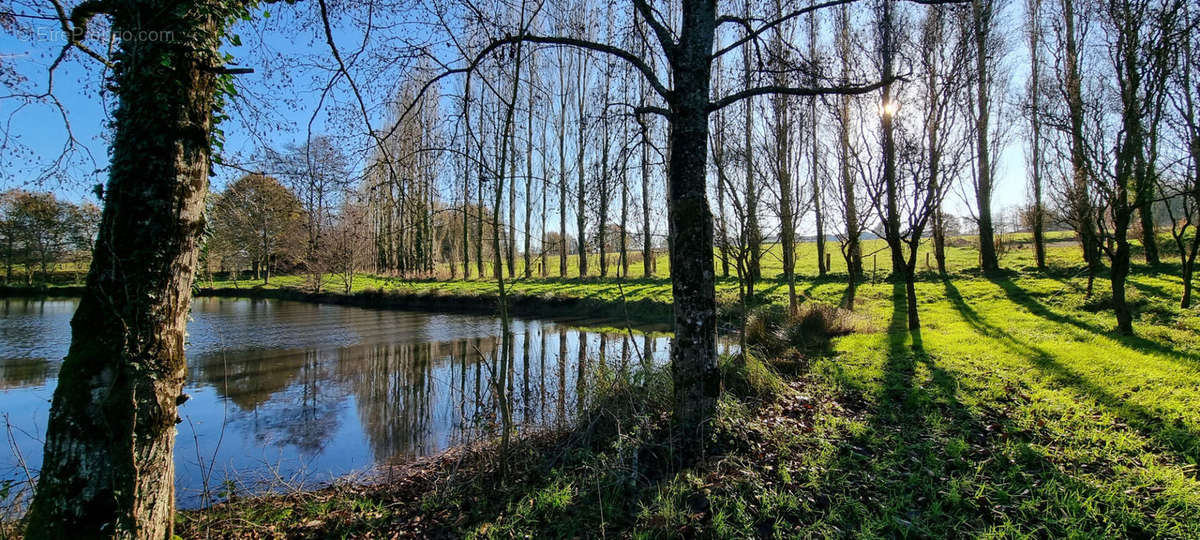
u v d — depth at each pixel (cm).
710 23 420
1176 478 330
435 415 755
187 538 367
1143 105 740
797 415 507
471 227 2998
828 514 324
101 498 236
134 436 242
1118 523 296
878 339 920
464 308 2144
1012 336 855
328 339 1455
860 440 430
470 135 403
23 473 550
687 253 422
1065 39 1116
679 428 430
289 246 2311
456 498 400
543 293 2105
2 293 2952
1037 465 364
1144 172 907
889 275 1897
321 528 372
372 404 822
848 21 842
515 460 448
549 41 400
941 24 825
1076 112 891
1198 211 930
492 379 420
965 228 2689
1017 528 295
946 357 718
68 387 235
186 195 255
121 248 238
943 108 849
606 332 1534
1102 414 449
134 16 245
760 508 335
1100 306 1087
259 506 428
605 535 324
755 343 913
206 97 268
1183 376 532
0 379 1012
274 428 704
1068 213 1138
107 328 236
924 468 370
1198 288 1122
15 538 337
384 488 454
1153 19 707
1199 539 272
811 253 3066
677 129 418
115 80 268
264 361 1171
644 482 379
